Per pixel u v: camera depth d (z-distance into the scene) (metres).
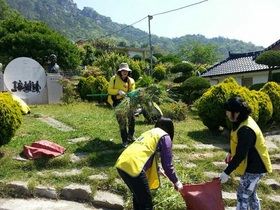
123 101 5.69
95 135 6.62
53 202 4.35
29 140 6.23
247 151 3.20
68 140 6.36
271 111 7.55
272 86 8.35
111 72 20.77
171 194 4.21
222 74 18.47
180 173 4.88
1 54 21.67
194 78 12.61
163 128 3.46
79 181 4.72
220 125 7.17
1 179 4.69
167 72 28.39
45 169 5.08
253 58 17.88
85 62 36.81
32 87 12.98
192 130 7.66
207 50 54.69
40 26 23.08
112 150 5.80
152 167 3.27
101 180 4.69
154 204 4.11
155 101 5.81
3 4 63.41
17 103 5.68
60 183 4.66
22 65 12.84
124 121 5.75
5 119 5.24
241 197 3.43
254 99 7.12
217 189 3.31
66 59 21.91
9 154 5.44
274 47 17.72
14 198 4.43
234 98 3.31
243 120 3.30
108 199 4.32
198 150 6.05
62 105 12.41
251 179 3.35
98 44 51.28
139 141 3.31
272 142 6.98
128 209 4.20
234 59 20.75
